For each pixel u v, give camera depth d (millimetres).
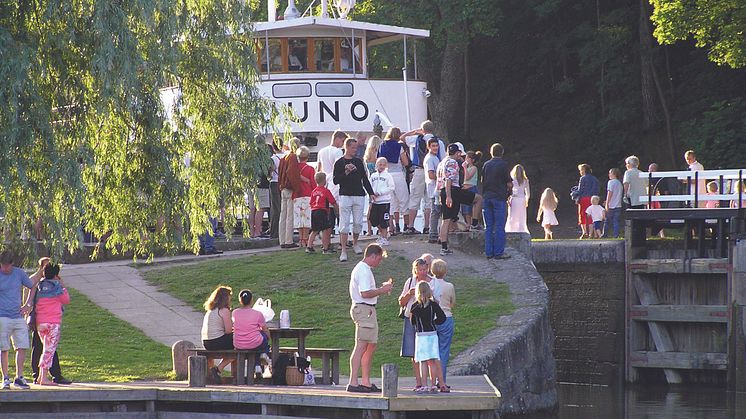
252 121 28875
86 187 25750
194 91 28453
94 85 24922
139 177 27172
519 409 29703
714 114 64625
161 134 27047
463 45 71188
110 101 24875
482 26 69750
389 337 30844
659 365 41188
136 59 24641
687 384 41469
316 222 36406
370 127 46406
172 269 37250
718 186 42750
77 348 30000
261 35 46562
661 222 42750
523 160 74438
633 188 42062
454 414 22906
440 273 24016
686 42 73938
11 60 22750
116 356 29375
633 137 72125
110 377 27375
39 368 26141
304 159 37719
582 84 79188
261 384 25844
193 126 28672
